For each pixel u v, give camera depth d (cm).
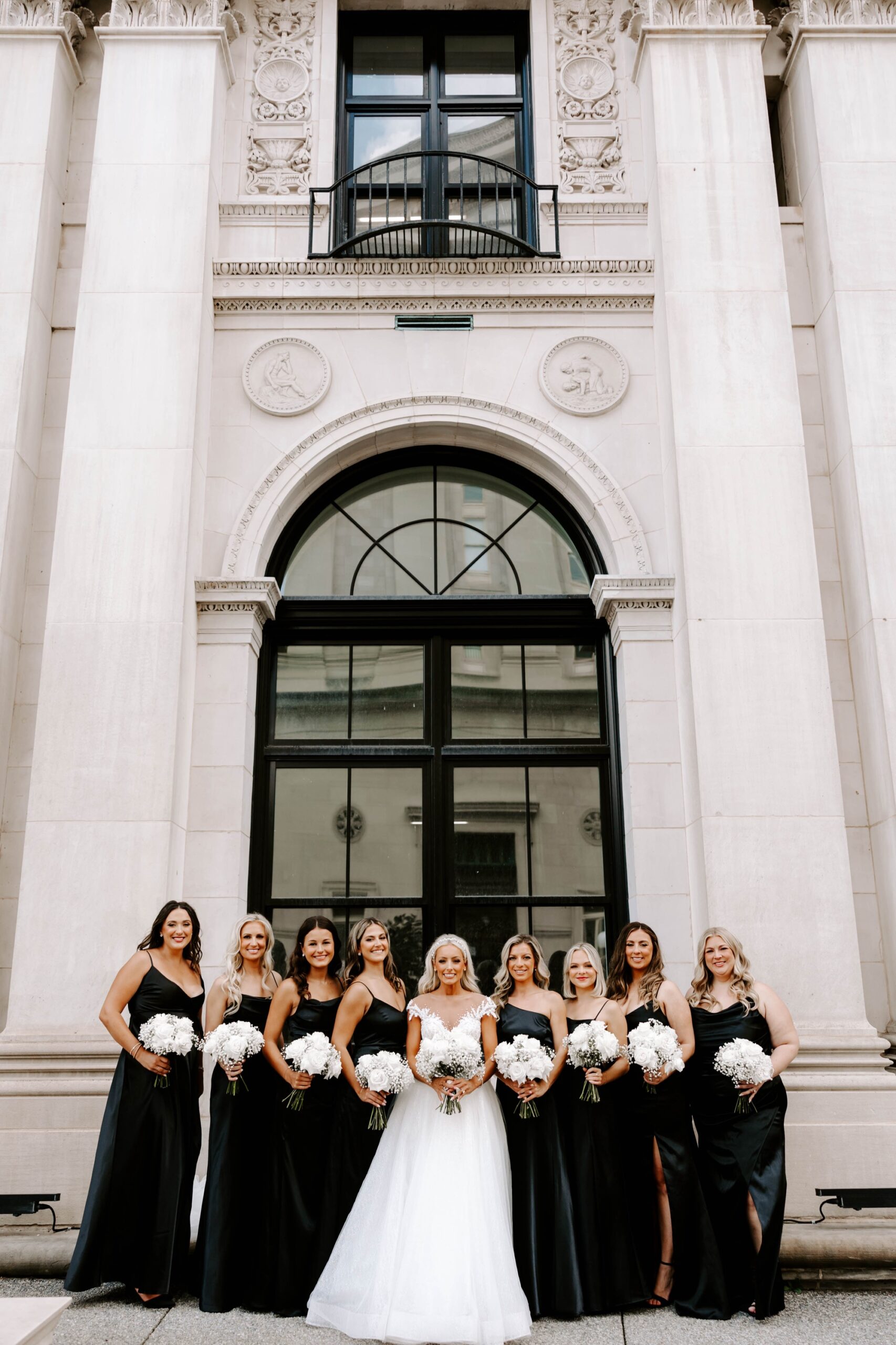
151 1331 473
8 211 829
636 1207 532
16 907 736
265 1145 530
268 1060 530
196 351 803
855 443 788
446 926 776
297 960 544
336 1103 521
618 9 948
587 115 923
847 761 771
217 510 817
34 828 707
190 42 881
